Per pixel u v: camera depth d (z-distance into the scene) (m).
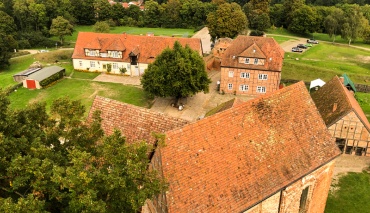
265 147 27.56
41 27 135.75
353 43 131.62
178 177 22.67
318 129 31.73
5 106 22.22
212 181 23.89
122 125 30.86
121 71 89.12
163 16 159.00
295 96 31.59
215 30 112.12
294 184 28.11
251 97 77.88
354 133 50.03
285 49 116.75
